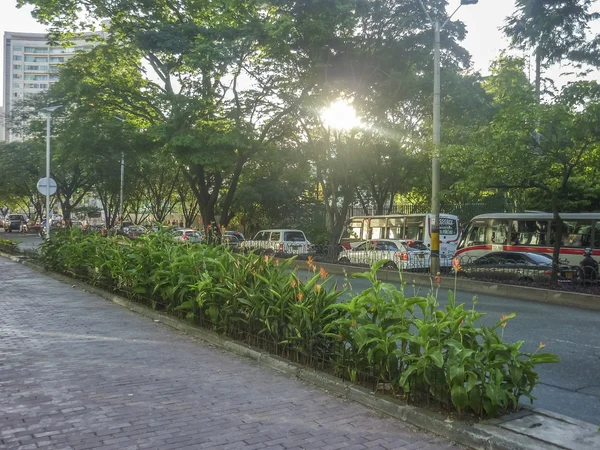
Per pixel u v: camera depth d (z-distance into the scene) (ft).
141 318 34.17
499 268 56.18
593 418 17.99
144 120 88.43
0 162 155.74
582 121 44.93
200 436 15.39
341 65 77.51
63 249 55.98
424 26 73.31
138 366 22.93
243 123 76.33
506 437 14.57
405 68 78.74
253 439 15.24
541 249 72.90
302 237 93.56
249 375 21.77
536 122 47.16
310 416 17.16
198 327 29.78
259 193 135.23
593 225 68.33
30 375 21.21
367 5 72.33
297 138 88.89
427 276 58.85
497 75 52.24
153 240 39.34
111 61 76.89
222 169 76.64
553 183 52.37
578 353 27.43
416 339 16.99
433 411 16.67
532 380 17.06
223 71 72.64
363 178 107.14
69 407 17.63
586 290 46.09
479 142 52.85
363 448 14.78
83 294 44.42
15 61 488.44
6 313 35.42
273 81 77.97
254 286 26.18
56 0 73.67
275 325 23.72
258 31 69.92
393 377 18.24
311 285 23.07
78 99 79.00
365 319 19.19
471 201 97.50
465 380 16.79
